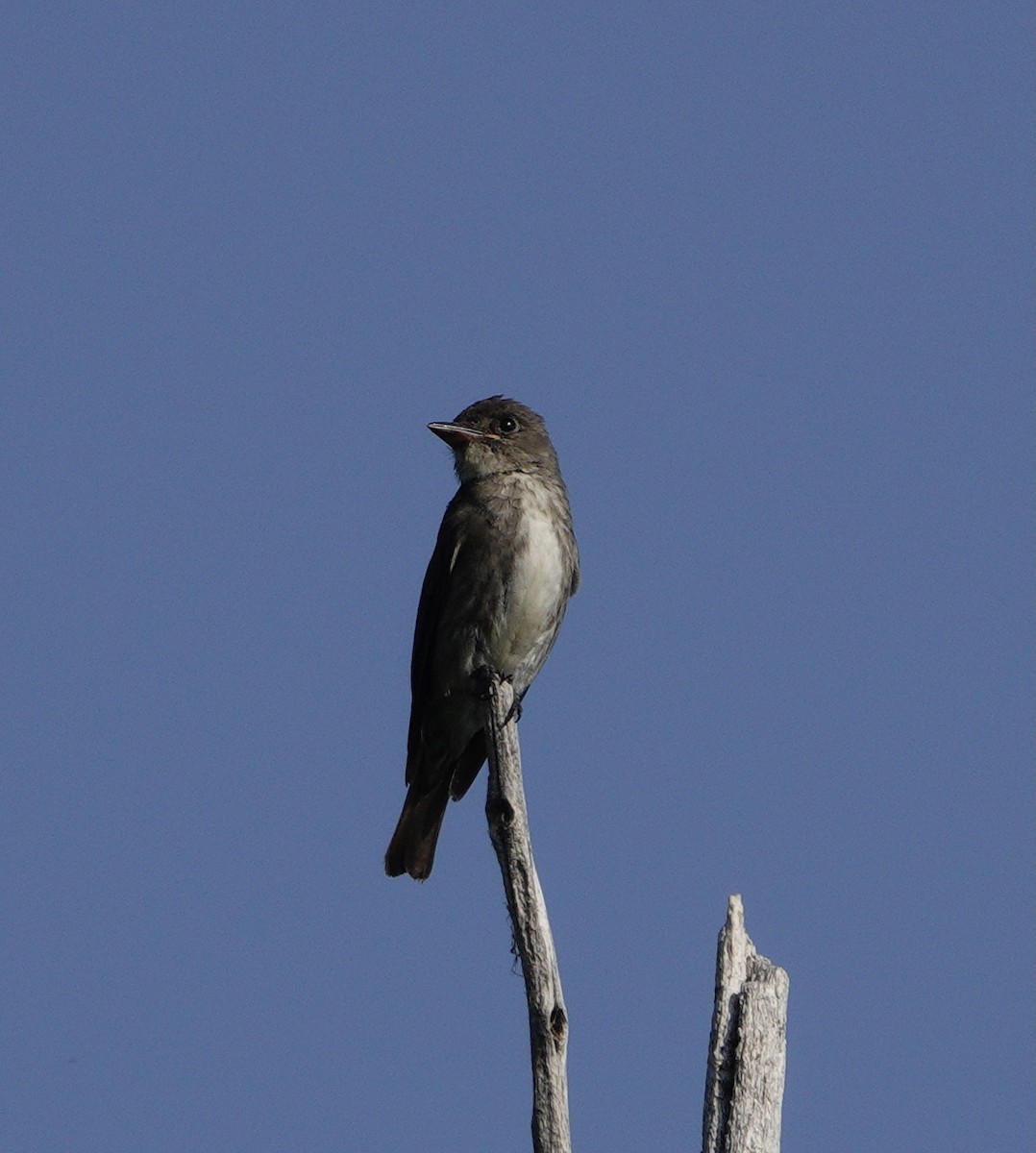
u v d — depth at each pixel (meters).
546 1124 8.82
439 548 14.45
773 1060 8.12
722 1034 8.21
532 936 9.20
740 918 8.48
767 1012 8.16
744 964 8.38
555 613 14.40
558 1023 8.98
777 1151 8.06
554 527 14.38
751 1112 8.03
